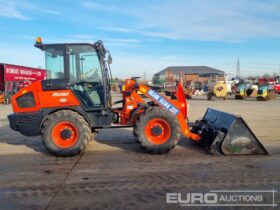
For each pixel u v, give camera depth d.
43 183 4.72
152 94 6.67
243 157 6.00
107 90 6.80
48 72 6.52
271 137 8.04
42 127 6.30
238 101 24.09
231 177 4.84
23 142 7.95
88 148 6.99
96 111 6.57
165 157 6.08
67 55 6.46
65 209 3.79
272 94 26.61
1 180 4.90
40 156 6.42
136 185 4.55
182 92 6.88
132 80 6.93
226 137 6.11
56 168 5.50
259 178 4.79
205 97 31.97
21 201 4.05
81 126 6.20
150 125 6.30
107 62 6.96
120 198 4.09
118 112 6.85
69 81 6.48
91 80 6.55
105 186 4.54
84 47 6.54
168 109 6.65
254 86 26.77
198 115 13.59
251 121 11.20
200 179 4.77
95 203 3.95
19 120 6.45
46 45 6.46
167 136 6.25
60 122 6.20
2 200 4.10
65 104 6.43
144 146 6.23
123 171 5.23
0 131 9.87
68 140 6.25
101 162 5.82
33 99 6.44
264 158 5.91
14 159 6.21
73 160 6.01
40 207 3.86
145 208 3.79
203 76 77.75
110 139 7.95
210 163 5.61
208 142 6.50
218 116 6.87
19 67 27.27
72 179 4.88
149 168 5.38
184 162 5.70
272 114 13.67
